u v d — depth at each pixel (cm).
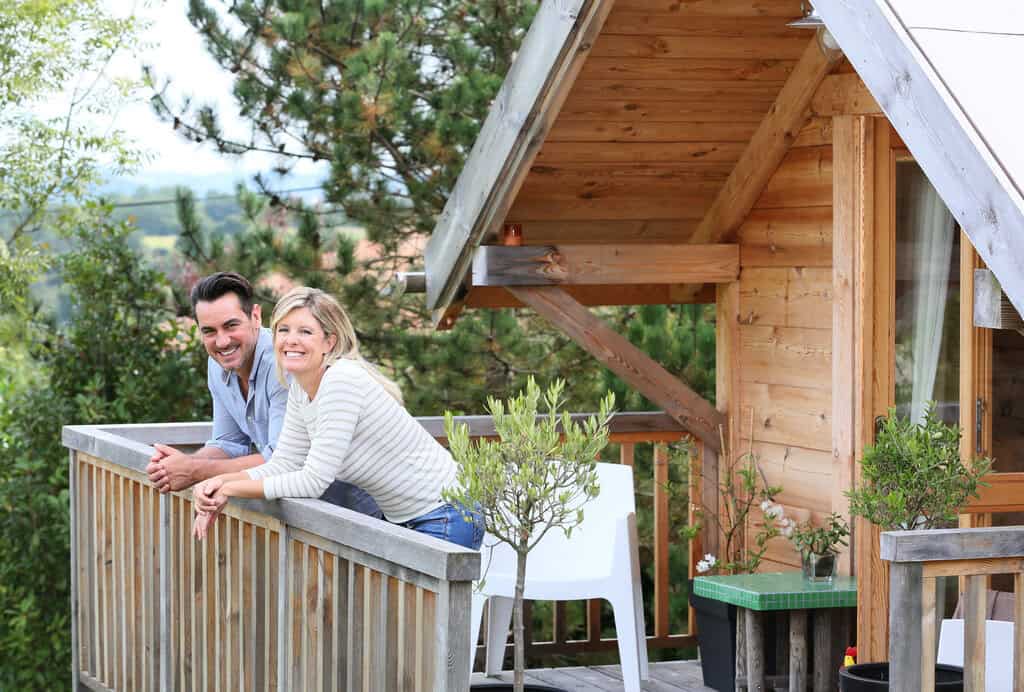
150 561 508
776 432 624
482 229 598
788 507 616
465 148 950
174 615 489
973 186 346
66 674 923
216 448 493
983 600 364
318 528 381
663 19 535
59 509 902
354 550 369
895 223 556
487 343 959
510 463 384
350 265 931
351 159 931
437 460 416
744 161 619
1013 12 389
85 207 985
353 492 458
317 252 940
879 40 375
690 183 629
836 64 562
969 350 514
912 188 551
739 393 648
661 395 639
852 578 550
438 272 627
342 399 394
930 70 363
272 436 455
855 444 553
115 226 970
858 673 459
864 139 551
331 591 386
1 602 902
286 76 941
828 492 590
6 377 956
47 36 985
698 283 674
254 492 395
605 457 1034
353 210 952
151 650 507
